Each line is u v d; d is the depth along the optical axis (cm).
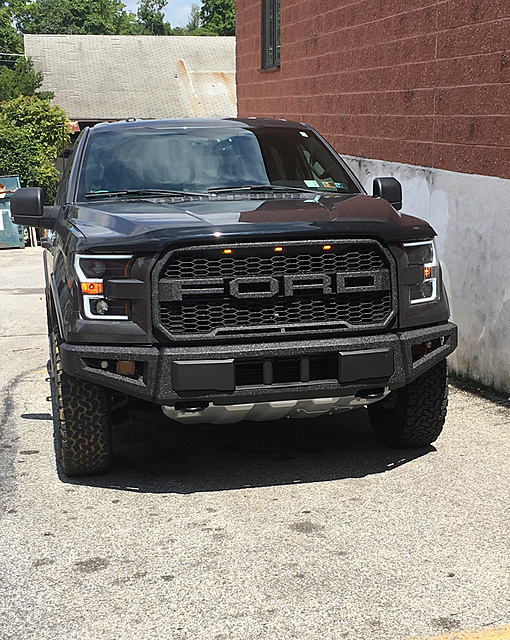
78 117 5094
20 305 1234
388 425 550
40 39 5494
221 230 446
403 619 336
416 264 481
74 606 354
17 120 3622
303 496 472
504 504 452
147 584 372
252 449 562
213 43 5569
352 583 368
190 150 591
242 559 395
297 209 489
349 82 1034
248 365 454
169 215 480
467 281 716
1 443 581
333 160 619
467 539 410
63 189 626
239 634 328
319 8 1139
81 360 455
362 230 461
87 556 402
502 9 658
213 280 445
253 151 597
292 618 339
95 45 5503
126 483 500
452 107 747
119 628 336
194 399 447
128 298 449
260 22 1457
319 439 581
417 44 819
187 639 326
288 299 456
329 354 461
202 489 488
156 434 602
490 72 680
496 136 673
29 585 374
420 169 807
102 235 462
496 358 681
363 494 472
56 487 495
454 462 521
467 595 355
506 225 657
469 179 708
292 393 456
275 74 1380
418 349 491
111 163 580
